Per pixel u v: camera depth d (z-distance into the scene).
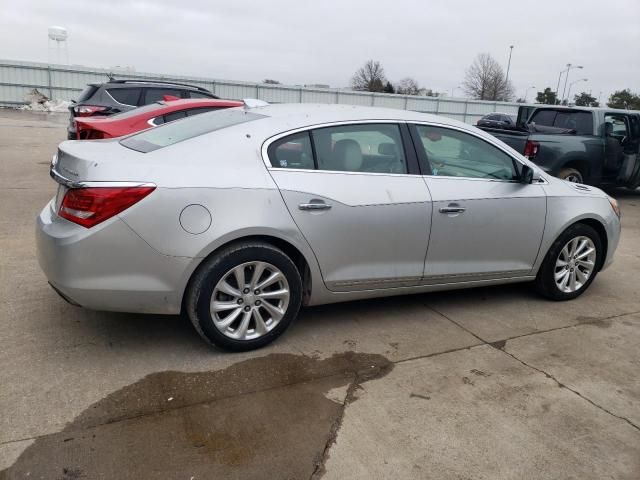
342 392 3.21
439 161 4.15
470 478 2.57
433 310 4.51
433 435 2.86
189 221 3.22
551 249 4.67
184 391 3.12
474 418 3.03
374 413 3.02
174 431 2.77
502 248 4.39
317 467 2.58
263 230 3.40
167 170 3.25
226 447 2.68
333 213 3.63
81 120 7.46
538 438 2.89
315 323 4.12
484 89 60.28
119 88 9.99
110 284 3.18
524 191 4.44
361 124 3.90
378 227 3.80
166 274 3.24
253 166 3.47
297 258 3.73
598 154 9.52
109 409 2.91
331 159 3.74
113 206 3.10
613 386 3.45
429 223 3.98
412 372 3.49
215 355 3.54
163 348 3.59
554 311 4.64
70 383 3.13
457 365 3.61
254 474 2.51
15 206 7.20
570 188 4.76
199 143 3.49
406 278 4.04
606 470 2.68
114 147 3.65
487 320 4.37
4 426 2.72
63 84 32.47
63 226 3.21
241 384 3.23
